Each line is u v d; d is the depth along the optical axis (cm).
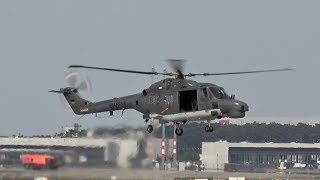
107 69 17200
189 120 17862
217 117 17612
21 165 17062
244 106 17388
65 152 17338
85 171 17525
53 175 16912
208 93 17550
